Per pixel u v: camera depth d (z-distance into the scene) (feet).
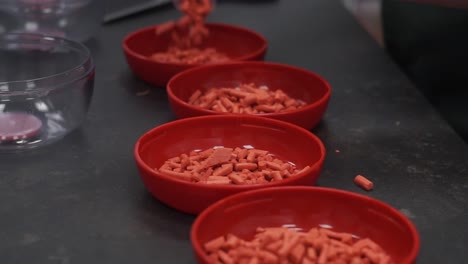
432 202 2.53
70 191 2.55
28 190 2.55
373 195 2.55
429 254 2.30
